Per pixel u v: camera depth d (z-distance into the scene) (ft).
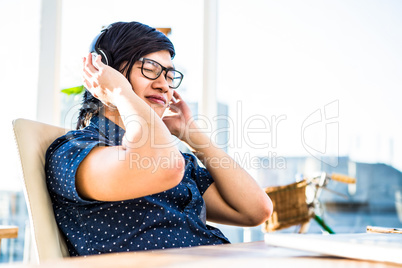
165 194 3.50
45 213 3.01
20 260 8.95
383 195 12.42
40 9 9.08
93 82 3.15
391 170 12.23
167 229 3.27
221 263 1.52
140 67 3.65
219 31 10.72
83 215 3.09
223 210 4.01
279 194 9.56
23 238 8.98
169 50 3.82
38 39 9.09
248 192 3.90
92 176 2.77
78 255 3.07
